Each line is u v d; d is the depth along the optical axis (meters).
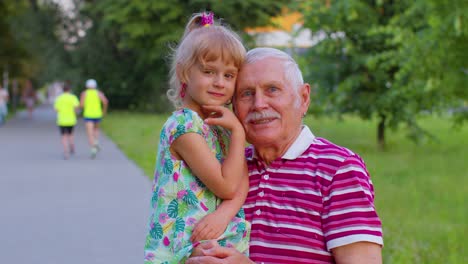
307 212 2.44
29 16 36.00
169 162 2.43
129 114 33.22
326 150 2.51
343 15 15.68
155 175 2.52
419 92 12.55
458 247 6.29
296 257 2.44
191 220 2.38
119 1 29.22
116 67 35.03
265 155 2.58
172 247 2.38
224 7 28.56
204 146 2.38
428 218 7.77
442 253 6.06
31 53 39.81
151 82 34.19
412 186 10.25
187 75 2.49
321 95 17.25
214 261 2.30
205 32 2.48
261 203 2.53
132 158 13.88
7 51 38.59
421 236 6.73
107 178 10.93
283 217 2.47
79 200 8.84
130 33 29.77
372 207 2.37
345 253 2.36
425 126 26.16
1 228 7.12
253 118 2.53
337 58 16.89
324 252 2.42
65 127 14.12
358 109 16.94
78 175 11.29
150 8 28.92
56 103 14.17
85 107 14.55
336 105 17.09
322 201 2.43
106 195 9.26
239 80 2.55
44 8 36.34
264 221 2.50
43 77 44.06
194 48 2.45
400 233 6.85
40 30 36.03
